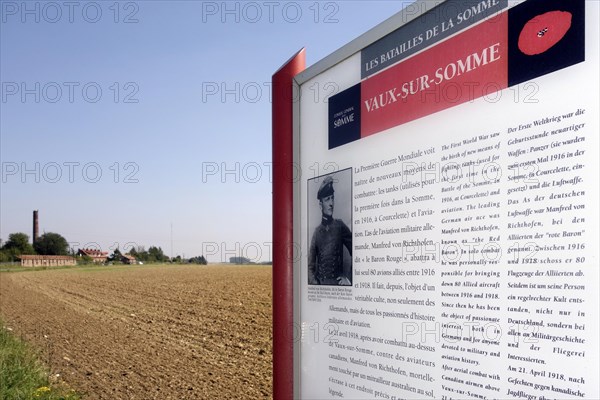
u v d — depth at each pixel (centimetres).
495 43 225
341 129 315
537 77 207
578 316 189
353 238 301
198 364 969
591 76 190
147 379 859
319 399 325
